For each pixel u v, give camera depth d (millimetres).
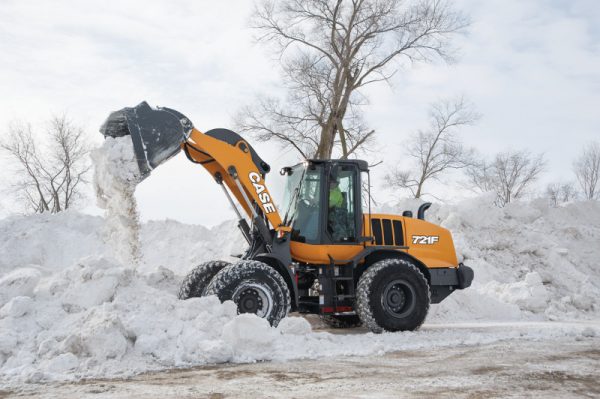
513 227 19469
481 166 33156
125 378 5613
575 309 14125
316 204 9281
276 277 8156
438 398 4852
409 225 9969
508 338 8695
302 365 6340
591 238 20750
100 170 8266
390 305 9008
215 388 5180
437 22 26172
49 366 5871
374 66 27016
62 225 18141
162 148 8234
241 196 9406
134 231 8484
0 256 16359
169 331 6777
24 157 29406
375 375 5809
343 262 9242
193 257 17797
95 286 7559
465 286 10086
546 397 4934
